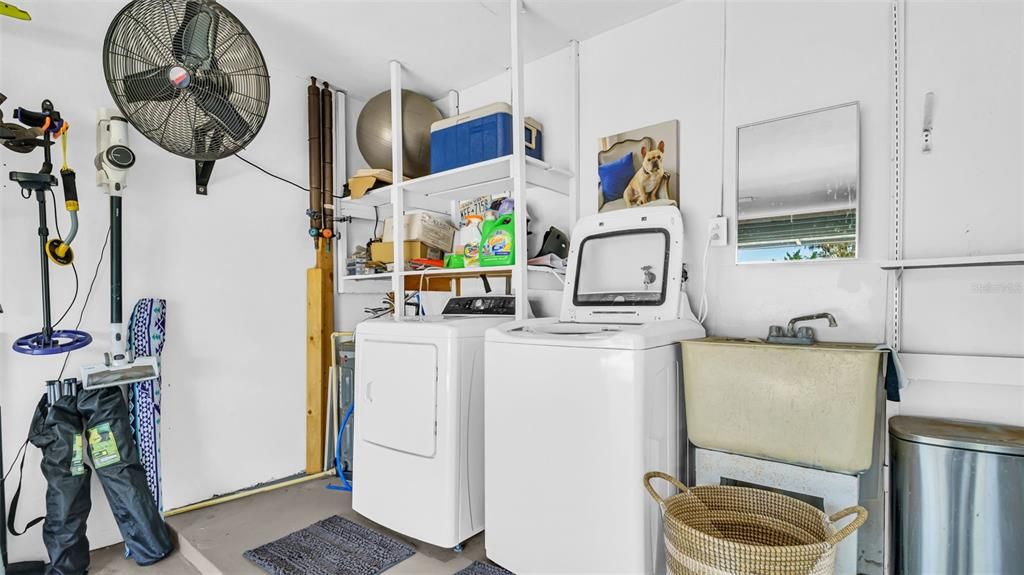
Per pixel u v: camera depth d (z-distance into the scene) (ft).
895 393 5.11
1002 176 5.05
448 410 6.23
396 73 8.70
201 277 8.18
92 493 6.97
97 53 7.13
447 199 9.62
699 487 5.35
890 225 5.60
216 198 8.38
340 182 10.03
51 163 6.35
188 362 8.02
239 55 6.66
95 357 7.06
